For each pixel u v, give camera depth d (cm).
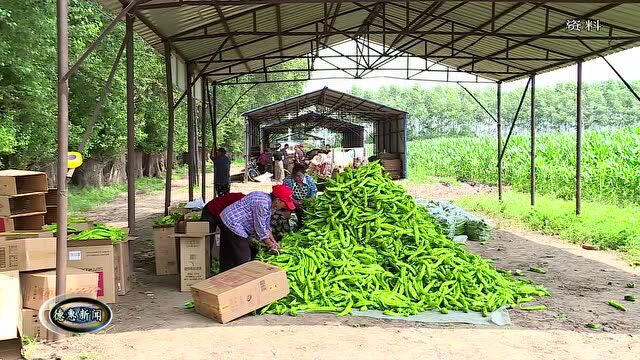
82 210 1750
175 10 873
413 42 1531
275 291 614
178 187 2800
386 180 810
